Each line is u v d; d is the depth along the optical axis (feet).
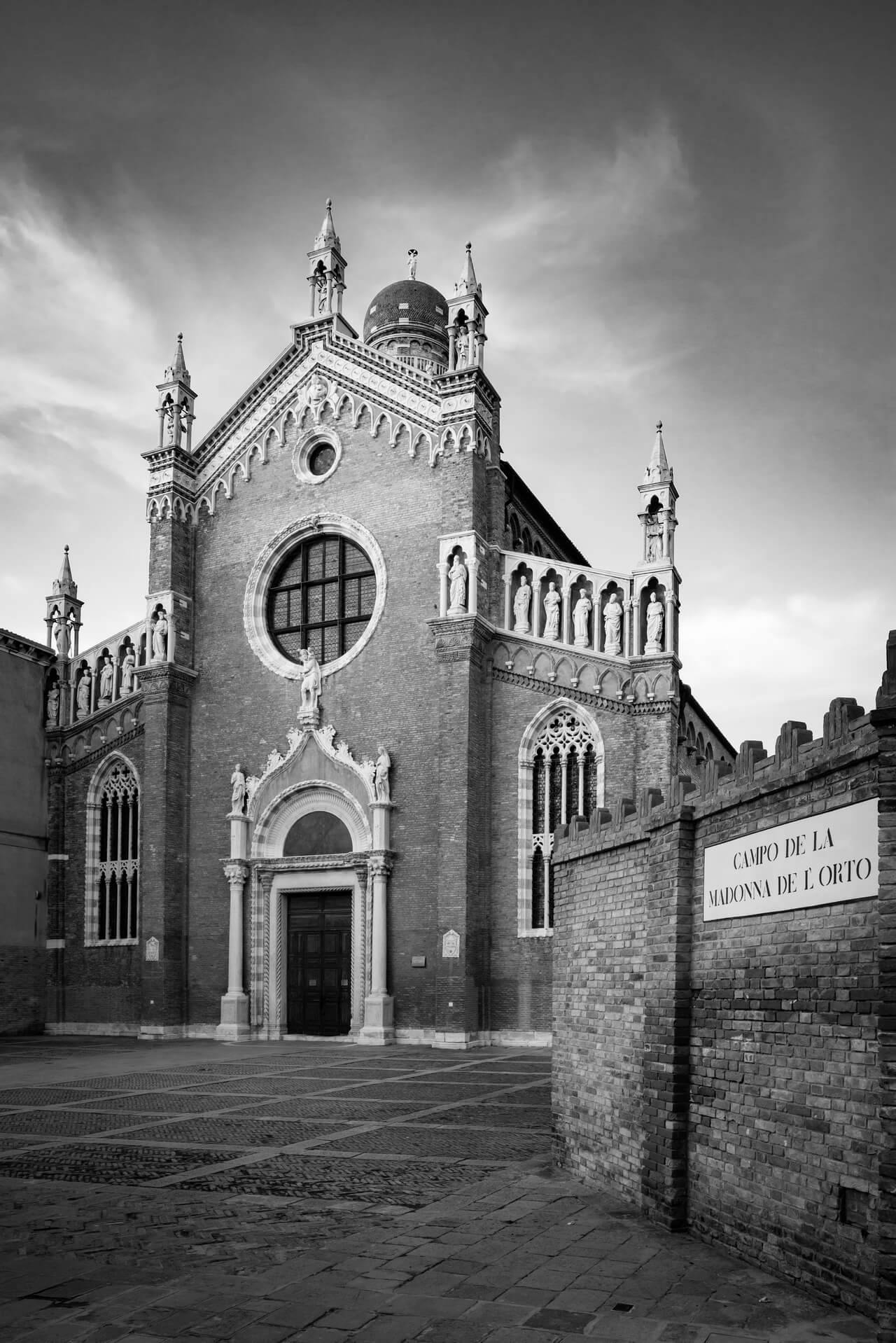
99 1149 57.11
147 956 131.64
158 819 133.69
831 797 31.89
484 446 127.85
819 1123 31.63
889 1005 27.89
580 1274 33.91
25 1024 142.10
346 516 132.77
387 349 176.96
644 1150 41.78
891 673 28.73
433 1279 33.78
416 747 123.54
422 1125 63.93
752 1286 32.42
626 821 46.14
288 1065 98.99
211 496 142.82
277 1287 33.22
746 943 36.32
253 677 135.54
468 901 114.73
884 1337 26.68
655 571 118.01
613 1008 46.03
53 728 149.18
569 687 119.03
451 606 121.90
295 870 128.47
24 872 144.66
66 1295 32.86
